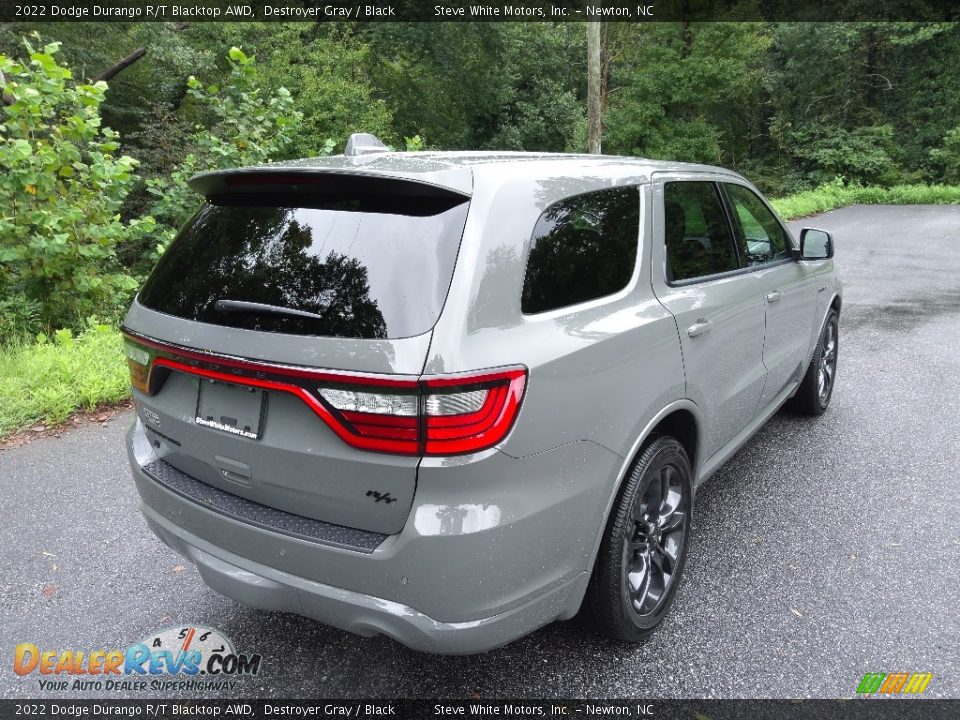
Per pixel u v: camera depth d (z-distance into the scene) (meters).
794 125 33.47
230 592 2.15
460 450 1.81
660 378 2.48
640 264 2.57
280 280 2.06
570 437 2.06
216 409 2.15
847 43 31.67
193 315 2.20
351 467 1.88
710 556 3.17
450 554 1.83
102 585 3.06
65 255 6.71
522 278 2.04
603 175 2.53
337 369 1.83
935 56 31.23
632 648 2.57
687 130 29.14
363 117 22.36
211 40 23.00
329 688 2.44
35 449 4.58
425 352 1.79
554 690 2.38
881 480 3.89
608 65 31.38
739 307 3.17
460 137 32.34
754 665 2.47
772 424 4.77
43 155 6.26
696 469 2.97
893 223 18.69
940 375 5.80
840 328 7.57
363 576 1.91
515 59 35.22
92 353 5.89
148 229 7.23
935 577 2.97
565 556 2.12
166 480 2.40
